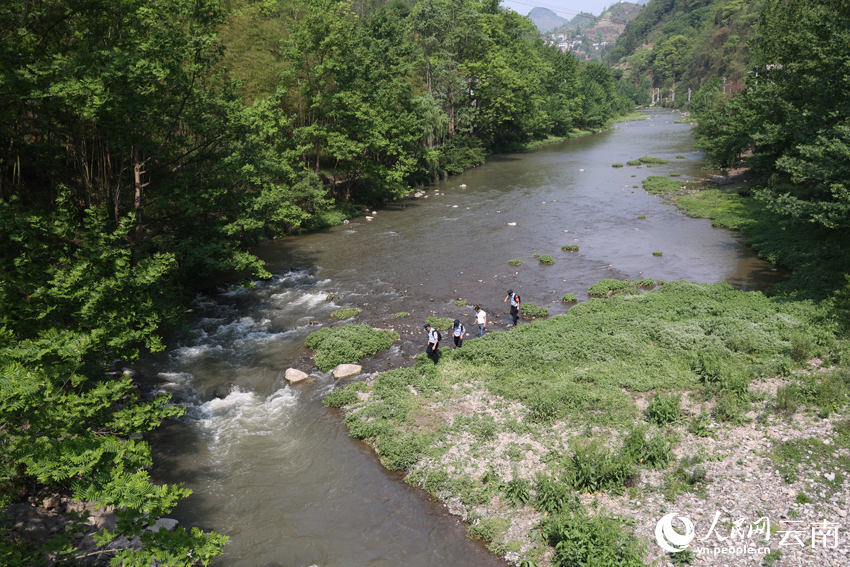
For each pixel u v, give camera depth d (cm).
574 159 7300
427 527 1203
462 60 7919
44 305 1212
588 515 1149
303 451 1505
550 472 1316
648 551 1040
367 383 1845
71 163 2630
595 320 2164
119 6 1983
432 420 1583
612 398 1597
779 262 2847
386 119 4569
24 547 922
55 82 1725
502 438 1477
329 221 4072
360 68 4197
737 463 1288
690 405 1559
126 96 1889
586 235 3594
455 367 1897
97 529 1116
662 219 3912
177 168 2442
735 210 3903
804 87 3359
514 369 1841
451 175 6400
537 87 9575
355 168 4466
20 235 1302
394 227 4000
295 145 4091
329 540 1175
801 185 3534
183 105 2252
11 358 995
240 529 1213
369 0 9438
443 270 3009
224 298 2730
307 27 3925
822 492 1153
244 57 3841
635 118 15062
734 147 4794
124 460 936
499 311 2417
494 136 8738
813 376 1616
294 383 1891
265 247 3588
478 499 1253
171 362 2053
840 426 1362
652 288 2630
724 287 2467
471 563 1095
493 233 3719
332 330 2212
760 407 1513
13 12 1752
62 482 1158
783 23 3759
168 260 1430
